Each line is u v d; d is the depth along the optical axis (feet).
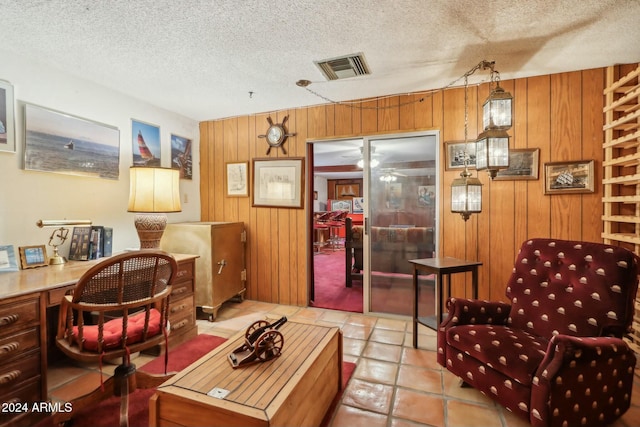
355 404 5.90
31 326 5.43
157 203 8.54
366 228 10.68
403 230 10.43
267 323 5.75
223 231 10.73
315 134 11.11
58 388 6.53
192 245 10.26
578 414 4.75
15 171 7.19
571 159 8.50
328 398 5.72
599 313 5.40
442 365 6.72
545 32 6.51
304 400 4.62
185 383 4.29
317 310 11.13
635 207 7.97
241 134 12.21
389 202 10.55
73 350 4.79
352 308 11.27
